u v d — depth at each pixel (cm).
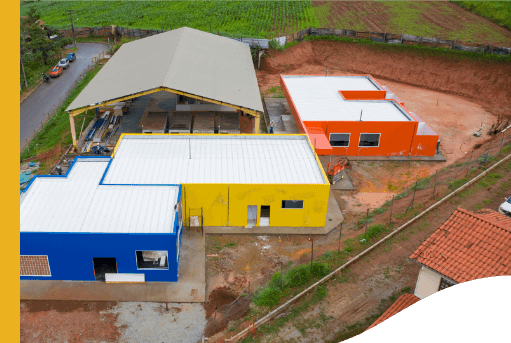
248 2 8088
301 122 3384
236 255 2416
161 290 2152
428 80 5284
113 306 2042
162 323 1955
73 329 1902
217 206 2569
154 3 8969
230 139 3098
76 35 7519
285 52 5844
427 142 3488
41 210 2270
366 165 3425
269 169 2730
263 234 2603
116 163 2731
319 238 2584
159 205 2348
